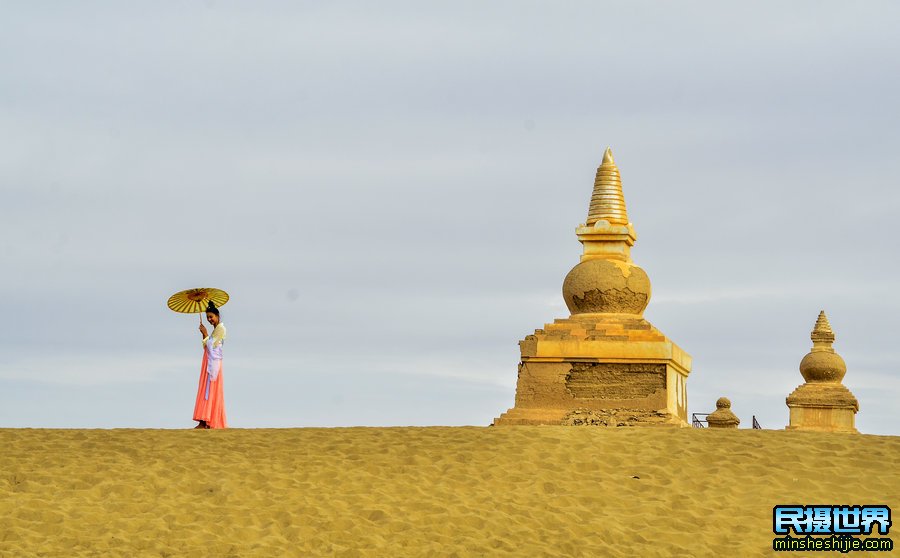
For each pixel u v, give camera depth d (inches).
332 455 1136.2
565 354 1710.1
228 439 1191.6
